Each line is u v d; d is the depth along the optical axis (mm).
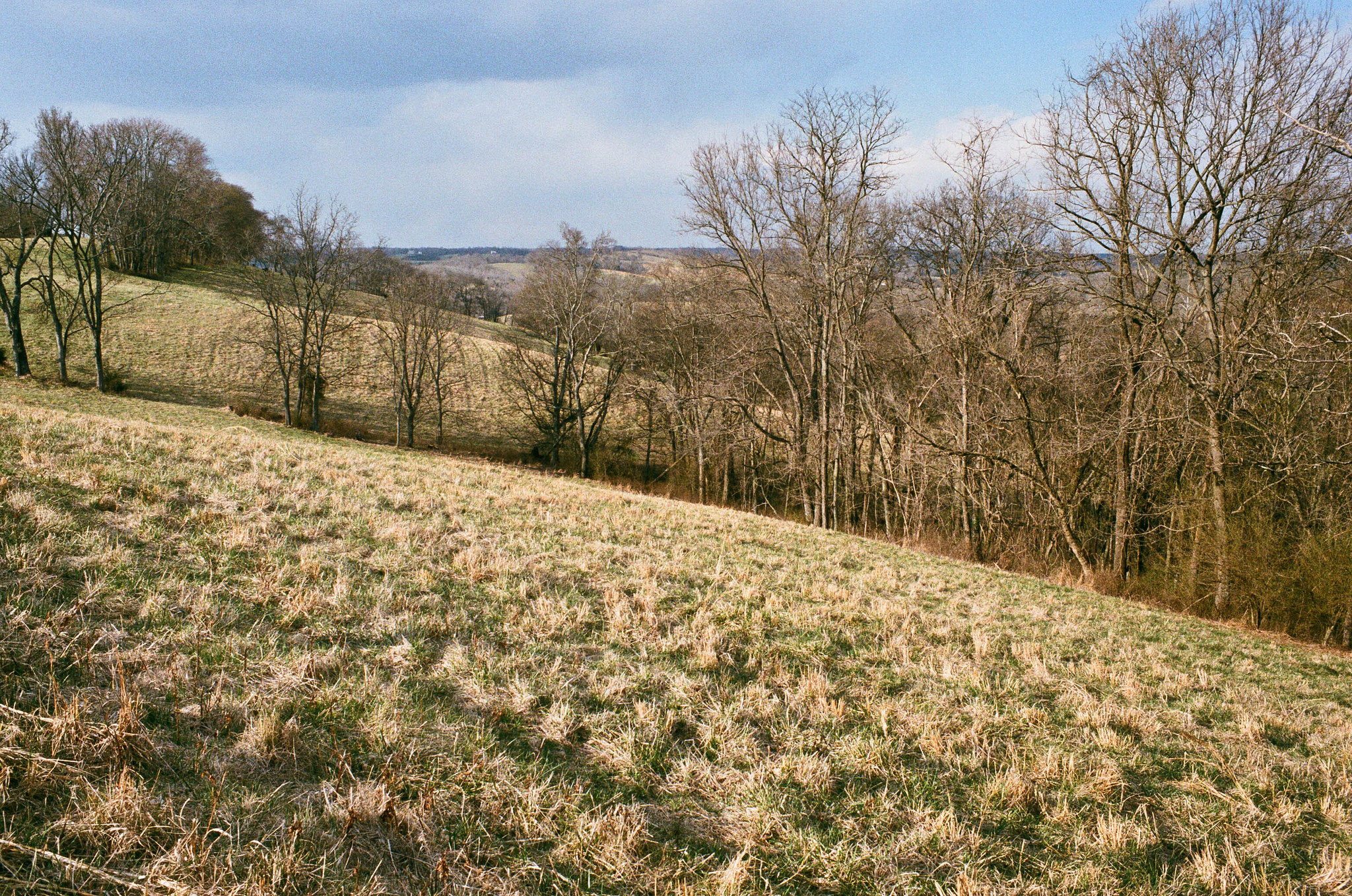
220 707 4340
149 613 5336
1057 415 24516
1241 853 4801
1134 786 5570
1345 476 17656
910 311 29359
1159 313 18734
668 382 40969
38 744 3580
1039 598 13250
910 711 6316
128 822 3246
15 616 4691
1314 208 15992
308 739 4301
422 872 3510
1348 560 16203
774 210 27031
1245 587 17812
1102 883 4246
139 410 33406
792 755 5203
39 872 2947
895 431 30094
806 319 28281
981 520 28922
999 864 4359
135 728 3807
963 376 23500
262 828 3480
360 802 3770
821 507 27875
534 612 7332
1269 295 17062
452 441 44812
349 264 44719
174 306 53344
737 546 13133
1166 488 22422
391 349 46938
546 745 4934
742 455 41000
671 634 7305
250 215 77312
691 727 5520
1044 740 6152
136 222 55469
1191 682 8742
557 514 12719
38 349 43156
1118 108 18312
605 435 49750
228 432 16266
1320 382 17297
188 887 2973
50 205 38188
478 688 5398
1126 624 12211
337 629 5910
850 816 4629
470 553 8641
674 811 4422
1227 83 16859
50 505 6922
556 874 3662
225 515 8109
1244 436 18516
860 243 27125
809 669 6988
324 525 8727
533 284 46969
